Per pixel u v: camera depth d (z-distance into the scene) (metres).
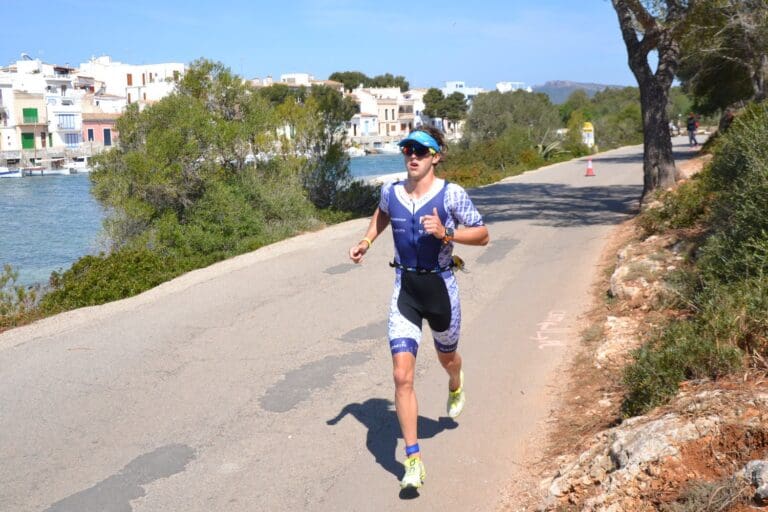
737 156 8.97
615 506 3.76
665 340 5.62
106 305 10.59
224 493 4.88
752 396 4.15
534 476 4.76
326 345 7.97
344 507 4.63
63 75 94.00
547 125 53.97
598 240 13.76
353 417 6.02
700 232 9.95
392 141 112.81
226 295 10.50
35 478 5.16
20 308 11.88
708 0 15.09
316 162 20.95
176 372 7.27
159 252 15.91
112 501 4.82
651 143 17.06
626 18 17.00
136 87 106.62
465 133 55.31
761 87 22.61
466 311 9.05
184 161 17.39
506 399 6.15
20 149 81.88
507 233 15.19
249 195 17.80
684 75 32.66
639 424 4.39
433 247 4.80
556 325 8.17
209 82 19.70
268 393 6.62
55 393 6.79
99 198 17.34
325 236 16.11
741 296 5.66
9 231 27.75
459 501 4.62
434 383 6.64
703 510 3.43
